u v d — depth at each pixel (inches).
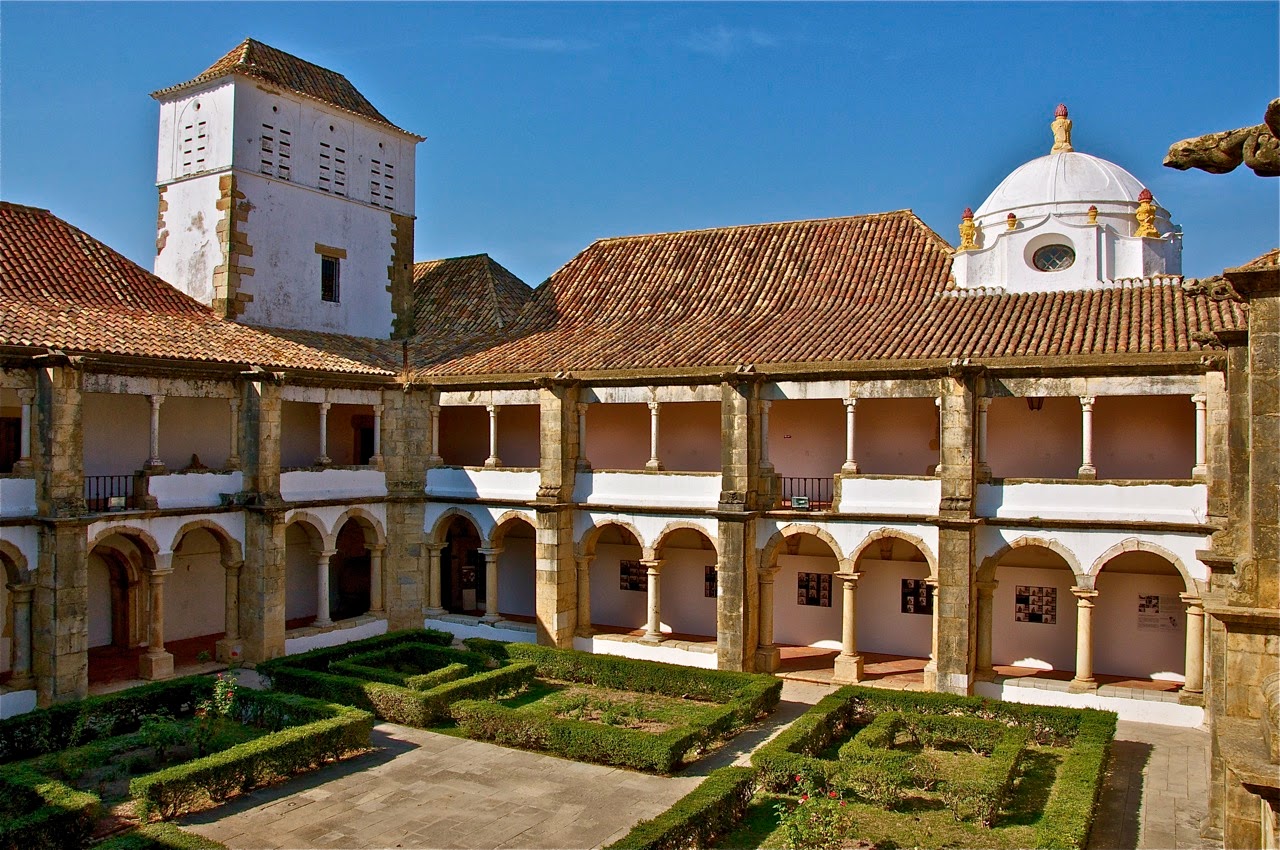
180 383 966.4
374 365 1181.1
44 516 832.9
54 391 834.8
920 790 663.8
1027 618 1010.7
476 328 1337.4
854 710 842.2
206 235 1168.2
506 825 616.7
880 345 975.6
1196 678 846.5
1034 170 1127.0
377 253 1346.0
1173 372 844.0
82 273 1057.5
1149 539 857.5
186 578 1124.5
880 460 1093.8
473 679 874.8
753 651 1000.9
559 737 746.2
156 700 815.1
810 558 1117.1
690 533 1166.3
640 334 1167.6
